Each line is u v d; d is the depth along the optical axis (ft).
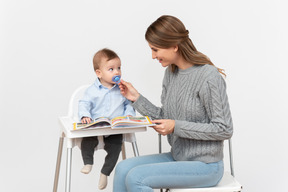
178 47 5.36
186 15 8.23
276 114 8.42
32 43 8.22
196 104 5.33
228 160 8.52
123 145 7.20
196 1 8.23
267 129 8.45
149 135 8.46
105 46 8.23
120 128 5.55
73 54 8.27
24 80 8.28
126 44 8.20
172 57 5.39
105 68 6.01
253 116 8.42
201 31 8.23
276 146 8.45
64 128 5.78
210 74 5.20
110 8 8.23
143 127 5.61
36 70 8.27
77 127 5.49
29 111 8.36
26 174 8.30
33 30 8.20
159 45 5.24
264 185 8.30
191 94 5.35
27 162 8.38
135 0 8.24
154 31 5.24
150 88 8.20
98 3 8.23
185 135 5.25
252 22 8.28
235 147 8.49
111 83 6.26
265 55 8.32
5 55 8.19
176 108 5.55
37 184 8.19
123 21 8.23
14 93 8.29
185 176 5.17
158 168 5.12
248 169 8.44
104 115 6.22
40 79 8.30
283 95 8.38
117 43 8.22
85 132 5.47
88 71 8.30
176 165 5.20
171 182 5.16
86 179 8.34
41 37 8.23
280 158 8.43
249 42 8.29
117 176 5.40
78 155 8.36
